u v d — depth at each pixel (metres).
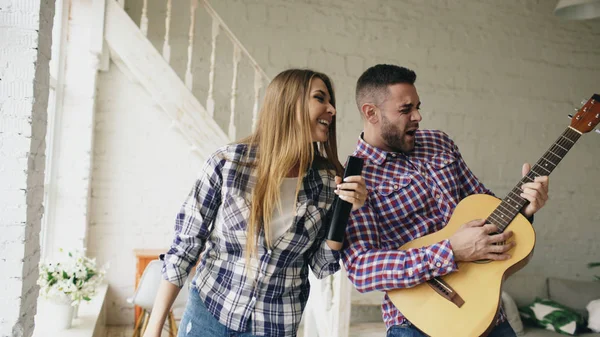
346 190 1.53
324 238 1.63
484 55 5.09
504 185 5.12
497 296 1.63
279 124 1.56
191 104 4.09
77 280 3.14
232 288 1.52
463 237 1.66
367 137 1.98
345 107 4.81
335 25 4.79
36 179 2.11
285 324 1.54
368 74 1.95
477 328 1.61
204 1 4.12
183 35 4.52
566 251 5.22
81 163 4.01
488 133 5.10
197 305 1.56
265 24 4.66
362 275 1.73
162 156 4.40
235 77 4.21
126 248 4.36
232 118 4.22
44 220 3.82
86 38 3.97
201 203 1.56
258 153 1.58
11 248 1.98
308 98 1.56
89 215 4.28
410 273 1.66
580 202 5.27
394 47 4.91
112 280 4.34
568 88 5.28
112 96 4.30
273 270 1.53
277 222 1.54
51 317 3.10
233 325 1.51
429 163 1.93
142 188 4.38
